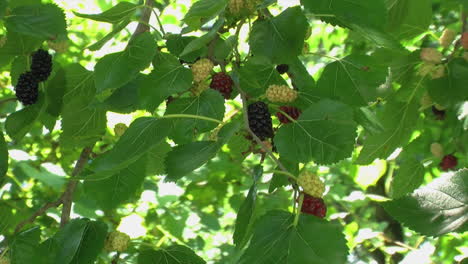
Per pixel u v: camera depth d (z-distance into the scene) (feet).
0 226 2.03
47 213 3.07
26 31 1.91
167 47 1.97
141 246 1.99
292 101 1.83
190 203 3.75
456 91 2.20
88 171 2.08
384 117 2.37
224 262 3.97
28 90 2.10
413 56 2.30
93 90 2.21
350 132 1.57
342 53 4.49
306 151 1.58
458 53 2.30
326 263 1.39
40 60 2.12
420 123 2.75
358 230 3.73
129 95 1.92
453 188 1.59
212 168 3.41
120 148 1.65
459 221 1.55
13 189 3.43
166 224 3.53
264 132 1.70
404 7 2.36
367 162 2.43
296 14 1.77
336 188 3.90
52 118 2.26
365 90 1.91
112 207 2.06
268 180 3.45
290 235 1.43
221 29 1.91
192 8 1.75
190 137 1.75
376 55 2.33
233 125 1.59
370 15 1.72
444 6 2.49
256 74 1.93
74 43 3.82
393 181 2.69
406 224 1.58
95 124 2.23
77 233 1.83
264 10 1.83
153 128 1.66
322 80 1.94
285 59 1.75
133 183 2.06
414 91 2.35
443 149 2.74
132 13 1.94
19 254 1.78
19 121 2.17
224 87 1.83
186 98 1.79
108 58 1.83
